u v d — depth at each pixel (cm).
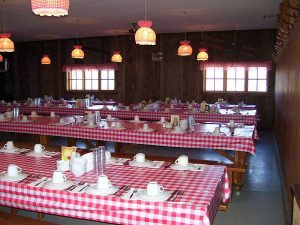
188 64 1123
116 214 222
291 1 422
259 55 1042
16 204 249
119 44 1196
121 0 673
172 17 855
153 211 213
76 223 366
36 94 1333
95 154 278
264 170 594
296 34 362
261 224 367
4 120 598
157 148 748
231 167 433
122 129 497
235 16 841
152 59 1162
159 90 1162
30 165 298
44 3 336
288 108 448
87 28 1032
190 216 206
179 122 505
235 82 1087
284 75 567
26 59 1336
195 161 446
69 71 1259
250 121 714
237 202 433
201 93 1115
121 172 281
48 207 238
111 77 1234
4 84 1358
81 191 232
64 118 635
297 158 316
